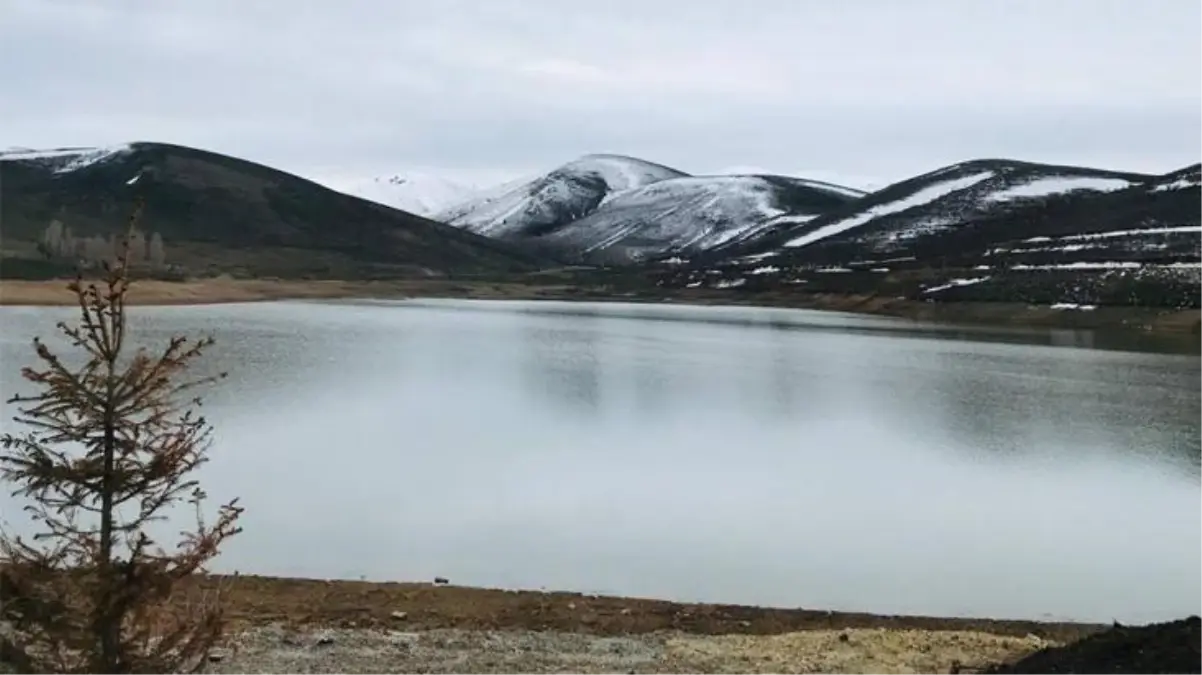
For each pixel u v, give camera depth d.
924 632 12.68
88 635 6.67
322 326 66.25
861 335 65.56
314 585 14.29
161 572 6.91
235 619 12.28
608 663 11.30
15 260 102.31
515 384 38.94
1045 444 27.88
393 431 27.95
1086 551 17.45
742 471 23.92
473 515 19.19
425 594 14.04
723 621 13.34
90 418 6.92
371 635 11.99
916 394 37.69
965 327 72.69
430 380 39.31
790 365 47.25
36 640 6.71
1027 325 72.19
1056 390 38.84
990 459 25.84
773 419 31.92
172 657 7.04
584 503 20.36
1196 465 25.14
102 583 6.64
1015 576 16.17
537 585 15.23
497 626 12.73
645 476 23.05
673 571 16.06
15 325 56.97
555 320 79.88
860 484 22.61
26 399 7.50
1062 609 14.69
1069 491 22.08
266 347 49.47
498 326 71.31
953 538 18.31
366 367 42.72
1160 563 16.84
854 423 31.28
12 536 14.79
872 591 15.30
